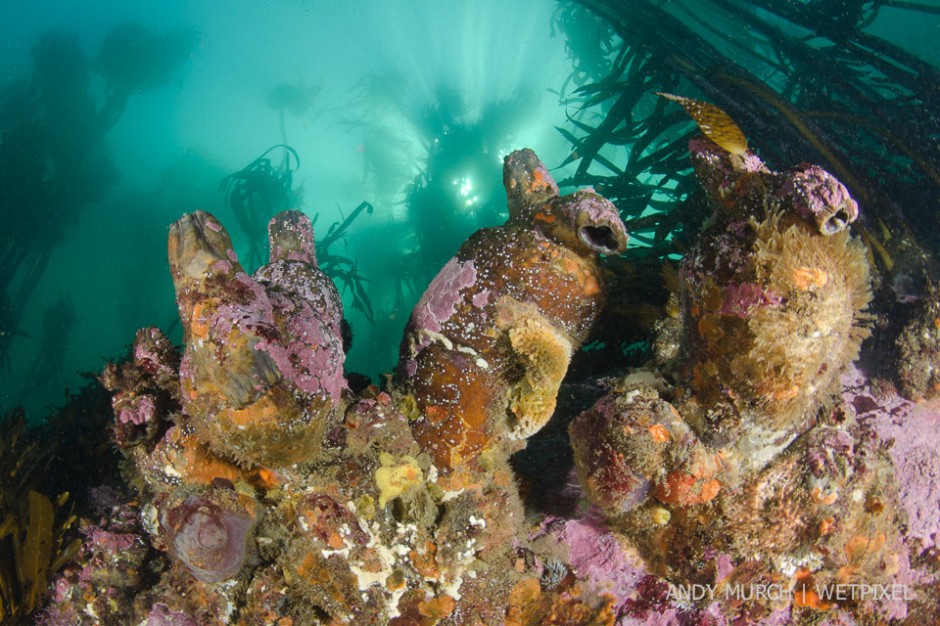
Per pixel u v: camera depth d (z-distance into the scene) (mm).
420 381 2041
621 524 2248
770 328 1707
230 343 1582
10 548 2887
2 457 3334
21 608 2748
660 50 5617
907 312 2693
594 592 2268
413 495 2102
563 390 3117
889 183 3773
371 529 2117
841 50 5695
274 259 2521
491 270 1928
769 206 1724
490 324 1924
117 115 17766
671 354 2295
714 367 1902
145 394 2170
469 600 2227
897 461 2330
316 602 2270
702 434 2012
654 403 1989
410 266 12062
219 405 1661
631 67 5980
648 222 4398
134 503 2852
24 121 14539
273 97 19359
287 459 1817
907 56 5184
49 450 3479
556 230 1912
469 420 2014
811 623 2250
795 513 2057
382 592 2197
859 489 2117
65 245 14477
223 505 2102
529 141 14039
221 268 1660
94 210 15227
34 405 12727
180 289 1688
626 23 6414
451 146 12625
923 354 2570
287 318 1754
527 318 1891
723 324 1815
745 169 1806
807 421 2076
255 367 1593
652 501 2109
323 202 17734
